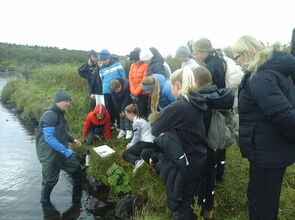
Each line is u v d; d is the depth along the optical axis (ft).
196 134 10.97
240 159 16.96
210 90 11.62
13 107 47.32
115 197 17.93
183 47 16.29
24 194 19.77
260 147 9.99
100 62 23.53
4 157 26.21
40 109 37.42
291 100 9.69
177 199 11.08
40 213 17.70
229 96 11.48
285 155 9.89
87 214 17.42
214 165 12.39
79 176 20.20
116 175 17.89
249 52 11.09
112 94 21.86
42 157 18.13
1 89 66.64
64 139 18.60
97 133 22.63
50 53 141.79
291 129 9.30
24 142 30.40
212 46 14.60
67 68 55.11
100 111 21.80
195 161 11.10
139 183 17.12
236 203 14.11
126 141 21.66
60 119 18.45
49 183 18.30
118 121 24.59
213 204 13.58
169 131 11.07
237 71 14.15
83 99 32.19
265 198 10.32
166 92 16.51
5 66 127.95
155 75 17.49
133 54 20.24
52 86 47.14
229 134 12.17
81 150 23.30
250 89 9.75
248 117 10.20
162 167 11.51
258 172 10.29
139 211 15.83
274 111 9.19
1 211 17.92
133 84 20.04
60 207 18.20
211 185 12.57
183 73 11.21
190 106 10.90
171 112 10.89
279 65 9.48
